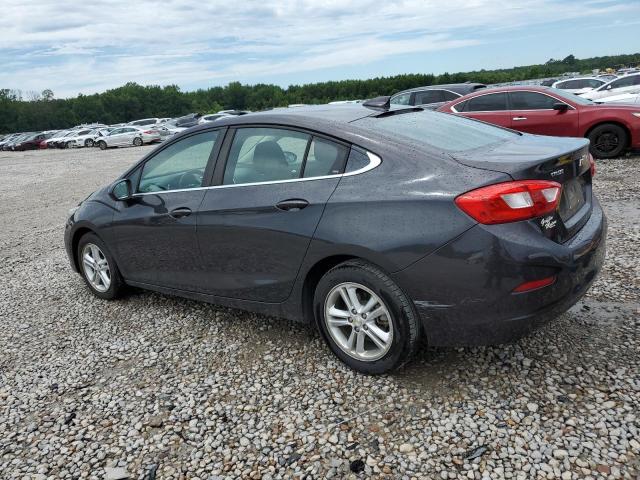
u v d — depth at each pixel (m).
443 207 2.65
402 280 2.78
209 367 3.45
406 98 14.30
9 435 2.95
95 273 4.83
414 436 2.60
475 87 13.58
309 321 3.40
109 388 3.33
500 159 2.74
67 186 14.90
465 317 2.68
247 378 3.27
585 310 3.67
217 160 3.68
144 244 4.17
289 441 2.67
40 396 3.32
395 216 2.76
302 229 3.08
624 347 3.15
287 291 3.34
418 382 3.02
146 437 2.81
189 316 4.28
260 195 3.34
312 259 3.09
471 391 2.89
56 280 5.64
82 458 2.70
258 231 3.31
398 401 2.87
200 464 2.57
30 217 10.24
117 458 2.67
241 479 2.45
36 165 24.95
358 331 3.07
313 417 2.82
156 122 41.03
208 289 3.85
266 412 2.91
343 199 2.96
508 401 2.77
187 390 3.20
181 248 3.88
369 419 2.76
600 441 2.44
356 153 3.04
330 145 3.15
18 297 5.22
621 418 2.56
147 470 2.57
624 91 17.11
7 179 19.16
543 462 2.35
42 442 2.86
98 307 4.70
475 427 2.61
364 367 3.10
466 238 2.59
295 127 3.32
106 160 23.38
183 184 3.90
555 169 2.76
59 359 3.79
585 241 2.83
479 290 2.61
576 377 2.91
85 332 4.21
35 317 4.64
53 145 42.44
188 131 3.96
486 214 2.55
